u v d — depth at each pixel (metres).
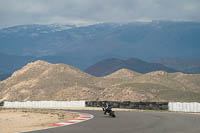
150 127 57.94
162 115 94.25
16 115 100.62
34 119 82.44
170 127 57.50
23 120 79.06
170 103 125.25
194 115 93.25
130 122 69.81
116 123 67.38
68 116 94.06
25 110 139.38
